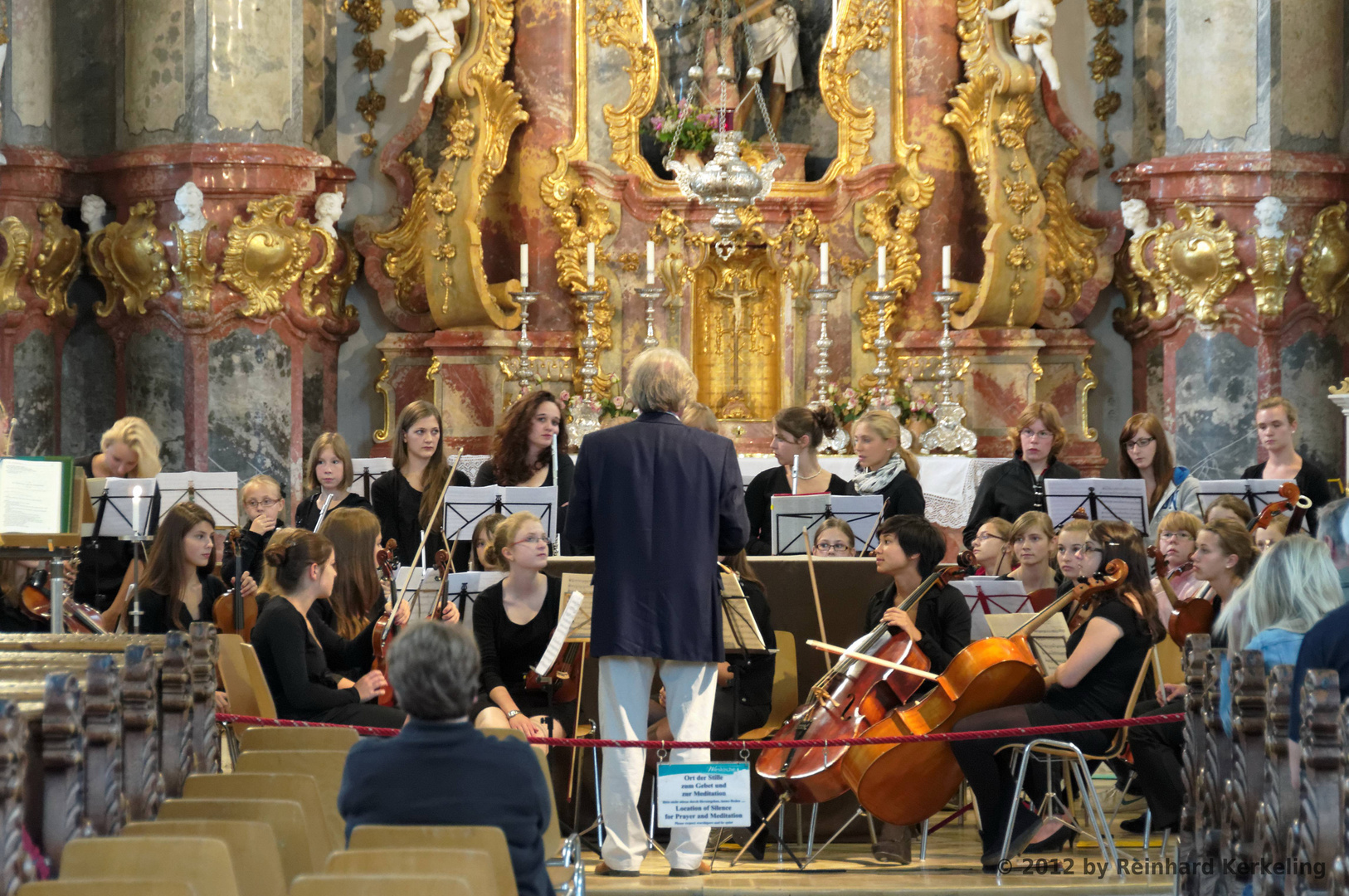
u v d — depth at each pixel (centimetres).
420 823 412
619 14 1459
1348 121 1362
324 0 1479
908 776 669
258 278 1316
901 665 683
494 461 942
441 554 771
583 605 695
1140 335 1504
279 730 538
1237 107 1348
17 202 1302
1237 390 1351
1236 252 1336
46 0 1334
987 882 653
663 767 631
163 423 1323
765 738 729
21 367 1316
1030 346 1450
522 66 1456
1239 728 520
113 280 1331
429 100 1422
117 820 472
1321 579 529
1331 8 1352
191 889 329
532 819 421
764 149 1472
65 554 799
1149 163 1369
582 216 1464
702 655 638
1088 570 714
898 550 727
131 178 1316
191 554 844
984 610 823
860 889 638
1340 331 1366
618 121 1462
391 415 1491
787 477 949
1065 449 1502
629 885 639
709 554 646
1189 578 825
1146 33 1504
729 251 1375
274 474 1338
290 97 1340
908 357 1459
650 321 1442
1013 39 1441
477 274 1427
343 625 787
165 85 1311
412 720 426
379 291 1485
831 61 1462
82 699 454
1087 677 693
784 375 1469
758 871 681
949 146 1462
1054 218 1516
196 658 565
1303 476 982
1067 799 748
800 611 772
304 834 419
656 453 647
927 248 1466
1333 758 437
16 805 382
